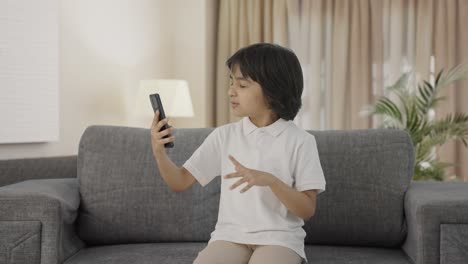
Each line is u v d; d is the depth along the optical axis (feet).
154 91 14.62
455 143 15.81
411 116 13.34
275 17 16.66
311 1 16.62
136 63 15.58
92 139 7.99
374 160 7.51
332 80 16.60
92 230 7.66
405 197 7.32
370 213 7.36
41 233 6.32
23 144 11.43
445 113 15.78
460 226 6.03
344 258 6.79
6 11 10.75
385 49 16.34
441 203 6.12
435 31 15.99
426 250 6.10
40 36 11.51
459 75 13.85
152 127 6.21
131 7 15.34
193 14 17.10
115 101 14.67
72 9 13.04
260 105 6.33
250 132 6.49
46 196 6.36
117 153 7.89
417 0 16.11
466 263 5.99
